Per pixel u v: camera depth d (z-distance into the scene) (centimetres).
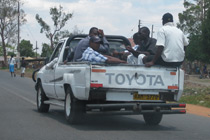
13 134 719
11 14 6075
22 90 1870
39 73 1079
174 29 806
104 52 888
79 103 796
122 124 883
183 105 790
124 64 766
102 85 749
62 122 876
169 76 800
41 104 1049
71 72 816
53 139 673
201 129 841
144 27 901
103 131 765
